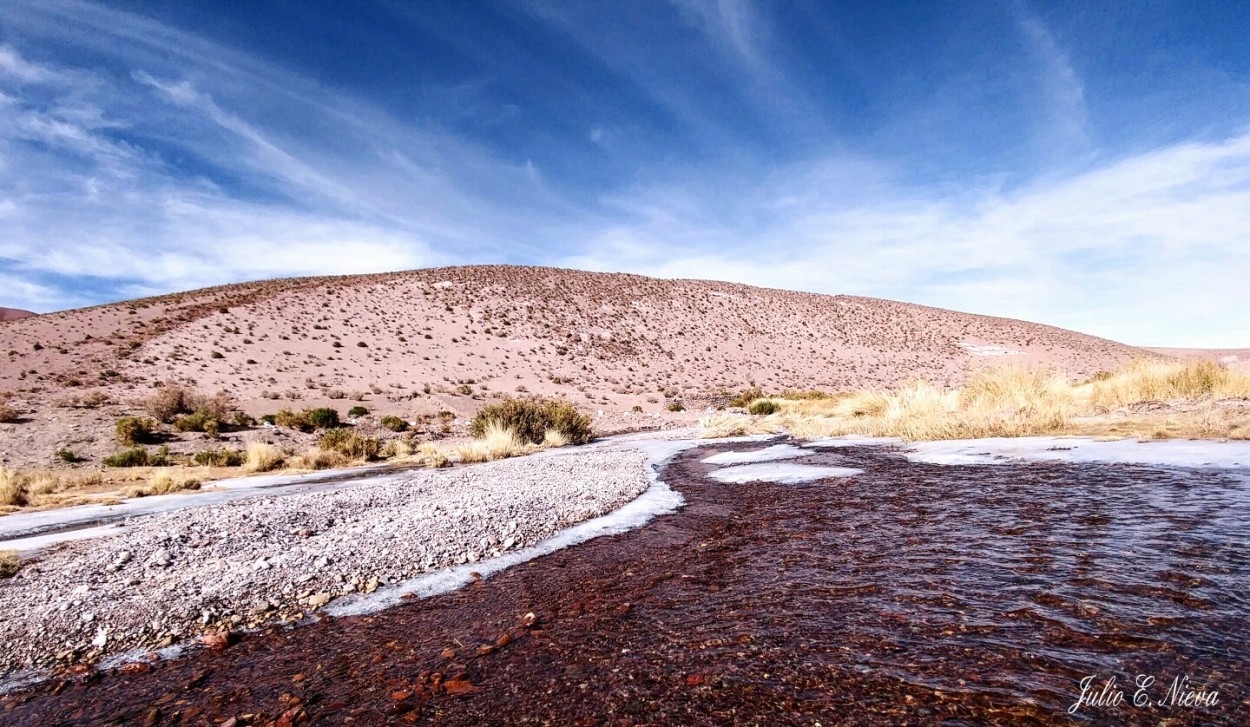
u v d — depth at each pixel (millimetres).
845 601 3984
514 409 26094
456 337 66500
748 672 3131
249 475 17812
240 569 6004
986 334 94438
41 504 12938
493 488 10609
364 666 3783
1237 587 3451
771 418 27203
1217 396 12383
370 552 6430
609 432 33188
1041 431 12180
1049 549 4566
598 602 4605
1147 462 7781
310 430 31328
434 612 4734
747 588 4527
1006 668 2840
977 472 8516
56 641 4531
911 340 89250
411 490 10984
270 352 53000
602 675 3301
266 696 3461
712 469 12297
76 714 3443
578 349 69562
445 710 3074
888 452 12008
